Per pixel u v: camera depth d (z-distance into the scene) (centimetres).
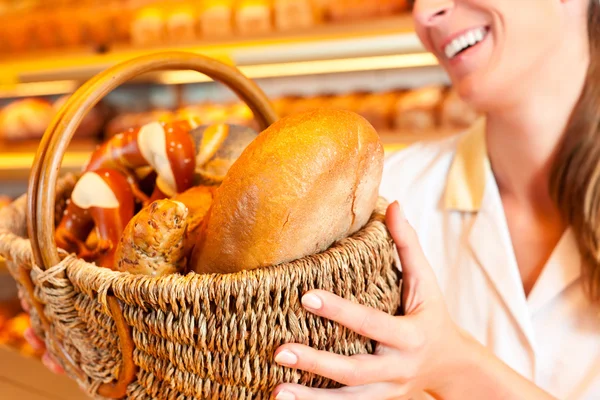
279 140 48
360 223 53
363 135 50
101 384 56
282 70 216
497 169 94
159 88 246
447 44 84
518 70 80
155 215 50
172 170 65
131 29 213
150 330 48
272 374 46
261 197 47
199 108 224
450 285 94
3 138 234
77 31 223
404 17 174
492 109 85
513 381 63
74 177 75
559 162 82
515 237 92
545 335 84
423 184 102
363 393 49
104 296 48
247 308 45
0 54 241
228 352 46
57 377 83
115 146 67
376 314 48
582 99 81
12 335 167
